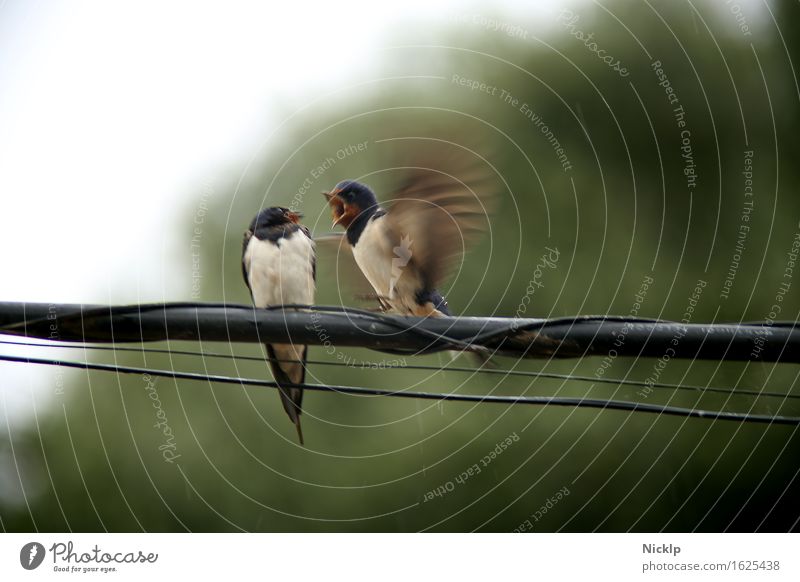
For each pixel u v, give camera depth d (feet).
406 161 25.67
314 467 48.42
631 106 57.21
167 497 48.29
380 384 48.65
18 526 47.85
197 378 22.27
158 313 22.21
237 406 49.44
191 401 49.78
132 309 22.08
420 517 47.37
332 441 48.37
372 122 51.52
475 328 21.91
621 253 54.19
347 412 48.34
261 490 48.03
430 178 25.68
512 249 52.85
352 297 27.96
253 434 49.06
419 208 25.98
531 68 55.98
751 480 48.73
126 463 48.83
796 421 20.81
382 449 47.96
